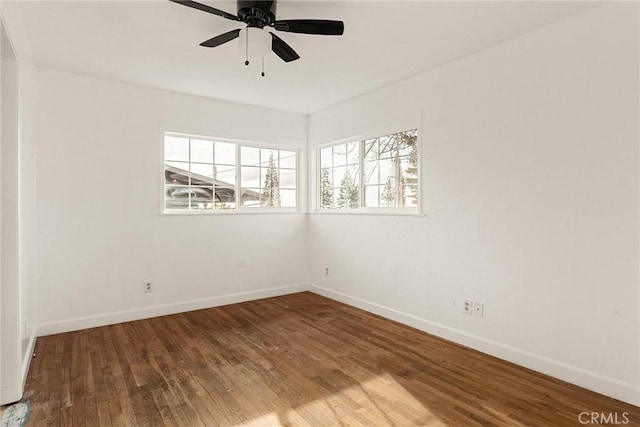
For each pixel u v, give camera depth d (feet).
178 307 13.32
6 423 6.64
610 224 7.46
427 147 11.16
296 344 10.35
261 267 15.28
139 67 10.91
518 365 8.92
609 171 7.45
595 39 7.59
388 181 12.94
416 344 10.31
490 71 9.50
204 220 13.88
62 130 11.22
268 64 10.69
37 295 10.86
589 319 7.77
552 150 8.30
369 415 6.89
